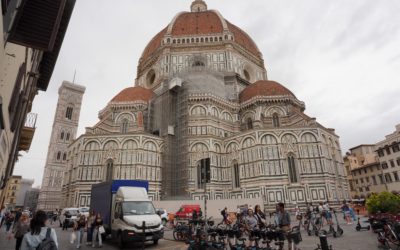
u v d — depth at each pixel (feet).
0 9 20.84
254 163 165.99
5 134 37.32
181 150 178.70
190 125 187.52
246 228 53.01
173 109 195.11
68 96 356.79
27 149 95.14
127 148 168.86
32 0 31.40
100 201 83.25
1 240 81.15
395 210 79.87
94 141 171.12
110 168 166.50
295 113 187.83
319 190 154.51
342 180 174.19
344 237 66.54
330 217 75.87
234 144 180.55
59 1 32.68
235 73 224.53
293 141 166.09
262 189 157.58
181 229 75.61
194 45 237.45
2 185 54.24
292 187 155.63
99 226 69.41
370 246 53.78
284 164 160.86
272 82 212.64
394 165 230.48
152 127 200.13
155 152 175.83
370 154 302.25
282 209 46.62
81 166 165.17
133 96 207.10
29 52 45.14
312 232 74.79
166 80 214.48
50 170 311.88
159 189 169.68
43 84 76.54
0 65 24.00
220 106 200.34
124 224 64.69
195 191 166.71
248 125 201.67
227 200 144.97
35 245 20.59
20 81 41.06
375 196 85.51
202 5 323.78
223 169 179.42
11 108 38.91
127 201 70.74
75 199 158.10
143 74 259.60
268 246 45.96
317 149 163.12
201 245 48.19
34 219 21.48
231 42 237.25
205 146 178.29
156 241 68.28
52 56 64.44
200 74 203.21
